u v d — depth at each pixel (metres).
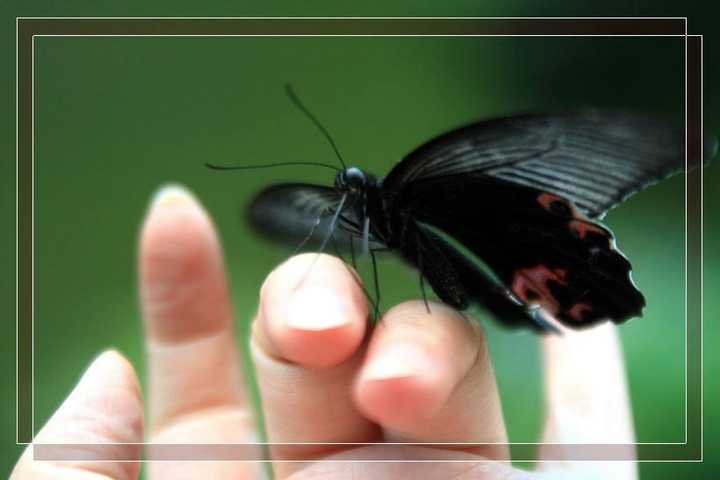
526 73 0.39
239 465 0.28
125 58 0.40
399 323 0.25
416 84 0.40
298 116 0.40
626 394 0.30
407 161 0.26
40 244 0.36
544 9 0.39
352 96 0.40
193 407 0.30
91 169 0.38
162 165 0.39
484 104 0.40
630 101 0.37
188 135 0.40
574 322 0.27
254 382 0.31
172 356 0.30
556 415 0.30
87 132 0.39
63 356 0.35
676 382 0.33
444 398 0.25
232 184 0.39
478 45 0.40
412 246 0.27
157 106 0.39
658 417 0.32
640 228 0.35
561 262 0.27
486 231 0.27
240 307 0.34
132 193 0.38
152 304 0.30
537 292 0.27
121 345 0.35
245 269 0.35
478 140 0.26
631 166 0.25
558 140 0.26
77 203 0.38
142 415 0.27
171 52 0.39
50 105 0.38
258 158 0.40
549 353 0.31
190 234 0.30
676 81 0.36
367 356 0.25
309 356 0.25
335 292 0.26
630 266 0.26
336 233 0.28
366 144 0.40
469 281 0.27
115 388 0.27
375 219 0.27
